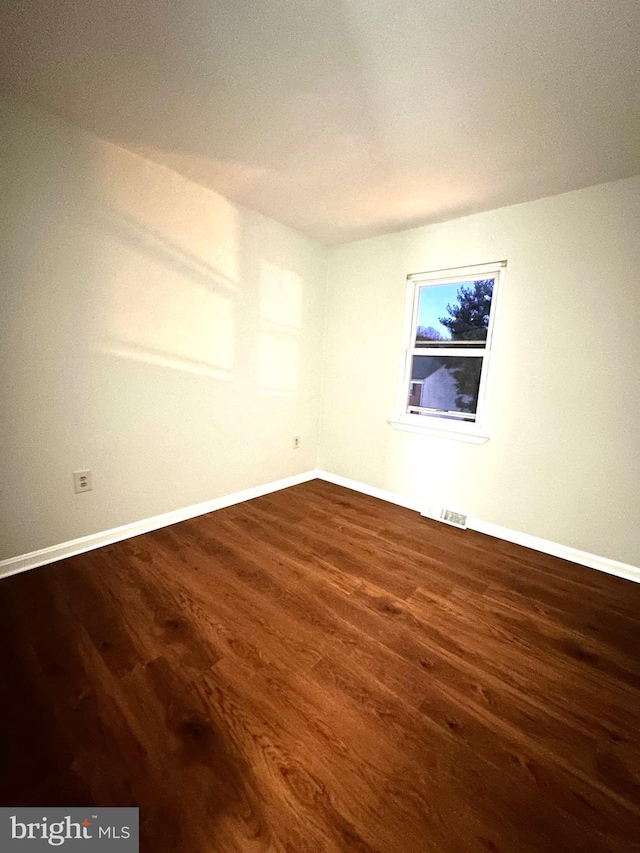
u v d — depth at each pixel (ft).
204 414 8.40
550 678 4.52
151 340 7.23
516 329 7.68
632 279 6.40
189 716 3.78
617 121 4.89
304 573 6.49
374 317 9.96
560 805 3.18
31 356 5.81
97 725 3.65
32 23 3.80
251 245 8.60
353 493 10.60
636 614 5.81
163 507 7.97
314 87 4.60
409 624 5.34
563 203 6.94
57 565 6.35
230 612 5.38
